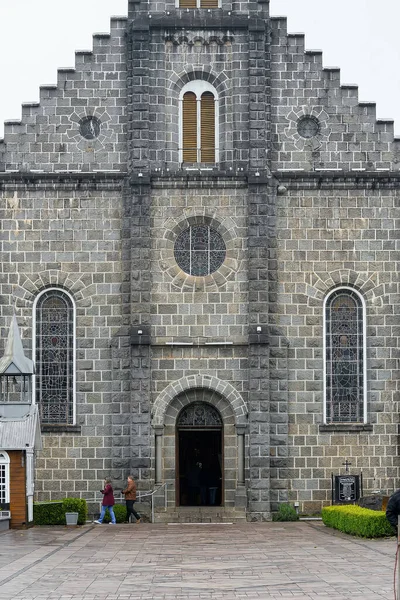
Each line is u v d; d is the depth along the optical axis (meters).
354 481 49.69
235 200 50.78
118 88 51.31
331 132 51.34
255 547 37.19
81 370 50.19
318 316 50.53
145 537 41.34
